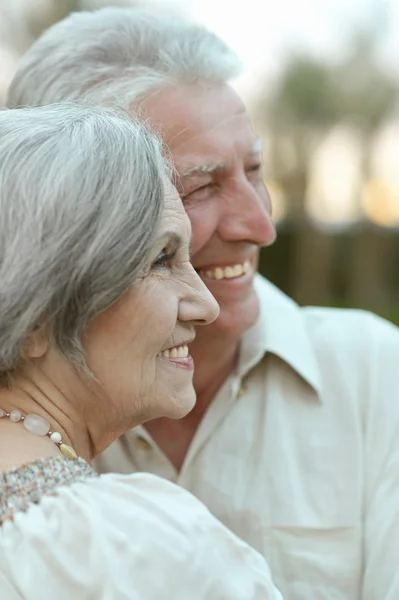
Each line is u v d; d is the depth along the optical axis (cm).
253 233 178
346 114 1548
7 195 115
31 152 117
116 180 117
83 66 175
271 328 194
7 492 113
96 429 131
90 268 115
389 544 175
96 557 107
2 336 117
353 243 1803
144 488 119
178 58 174
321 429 187
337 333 199
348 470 183
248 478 186
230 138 176
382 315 1658
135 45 176
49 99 177
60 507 111
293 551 179
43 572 106
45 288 115
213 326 182
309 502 182
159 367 133
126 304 124
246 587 115
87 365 125
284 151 1602
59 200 114
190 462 189
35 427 122
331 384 191
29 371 123
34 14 1002
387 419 186
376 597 174
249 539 183
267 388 192
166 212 129
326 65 1527
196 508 119
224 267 182
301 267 1769
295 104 1515
